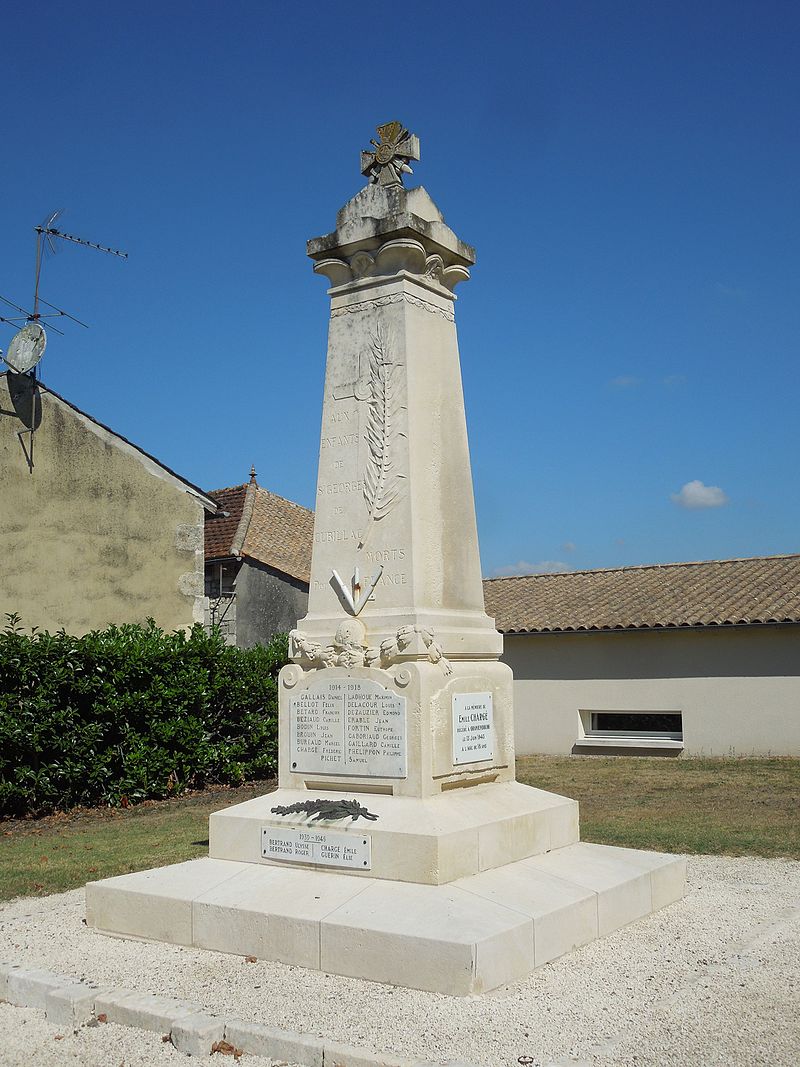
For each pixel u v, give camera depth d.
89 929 6.78
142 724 13.88
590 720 20.89
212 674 15.05
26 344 16.72
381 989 5.43
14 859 9.80
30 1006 5.61
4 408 16.62
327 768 7.08
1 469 16.44
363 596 7.28
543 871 6.73
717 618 19.06
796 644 18.70
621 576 23.14
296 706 7.29
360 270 7.72
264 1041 4.86
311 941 5.79
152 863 9.23
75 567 16.86
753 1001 5.34
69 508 16.95
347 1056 4.61
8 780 12.45
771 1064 4.57
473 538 7.73
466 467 7.79
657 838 10.06
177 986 5.61
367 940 5.59
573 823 7.58
